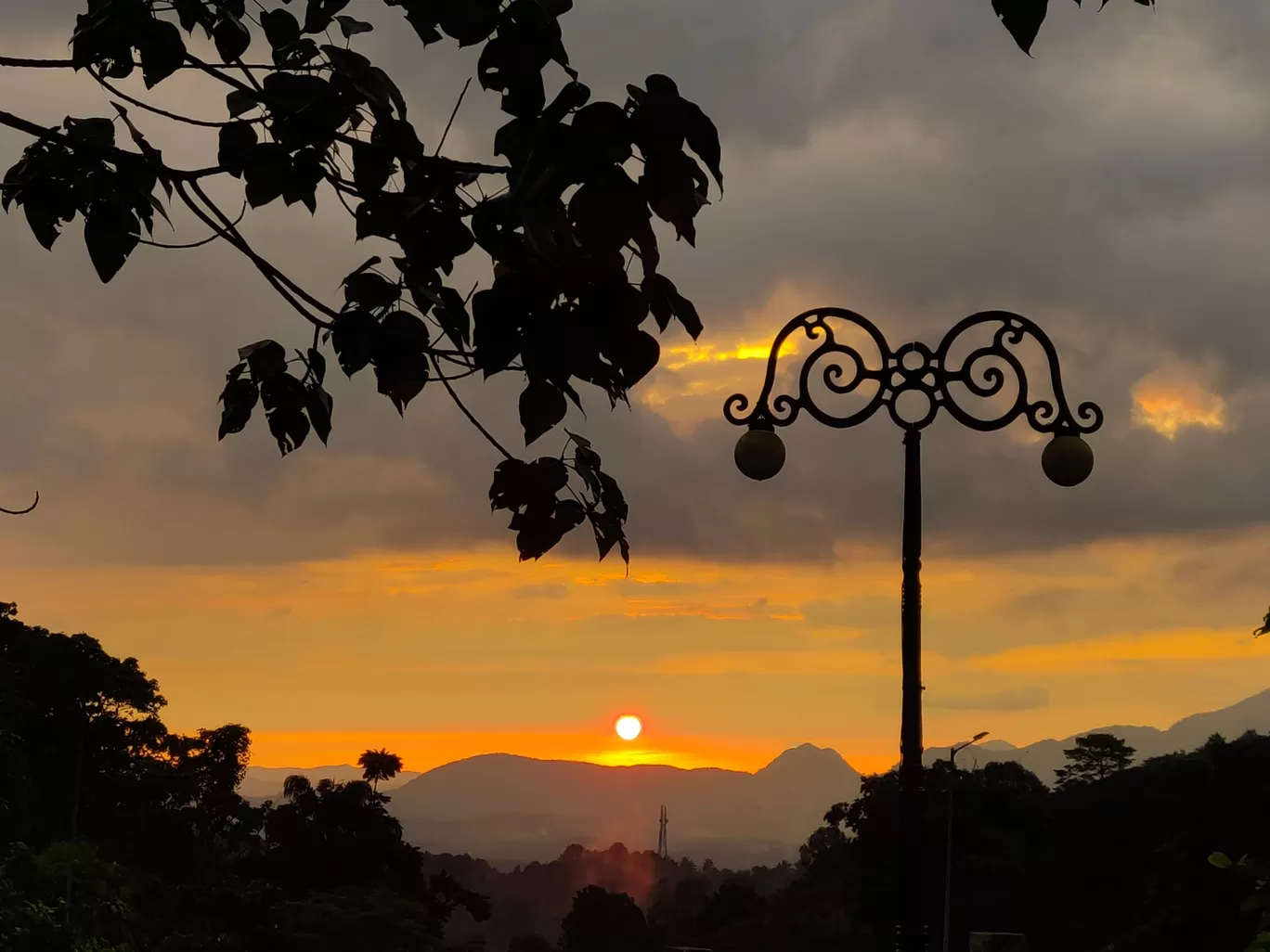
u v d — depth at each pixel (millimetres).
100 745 78938
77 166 3830
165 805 82000
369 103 3574
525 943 136000
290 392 4246
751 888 108625
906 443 10547
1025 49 2775
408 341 3703
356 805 85688
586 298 3385
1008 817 82438
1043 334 10594
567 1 3238
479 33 3172
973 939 14922
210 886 73688
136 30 3674
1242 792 65438
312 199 3682
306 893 83812
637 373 3430
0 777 21422
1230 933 61625
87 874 18828
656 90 3172
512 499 4082
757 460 10578
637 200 3145
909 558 10250
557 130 3125
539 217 3203
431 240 3492
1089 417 10641
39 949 17297
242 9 3834
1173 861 66375
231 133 3695
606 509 4117
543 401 3615
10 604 78938
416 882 86625
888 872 81750
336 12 3771
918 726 9812
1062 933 76812
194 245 3830
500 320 3395
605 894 109000
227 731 89812
